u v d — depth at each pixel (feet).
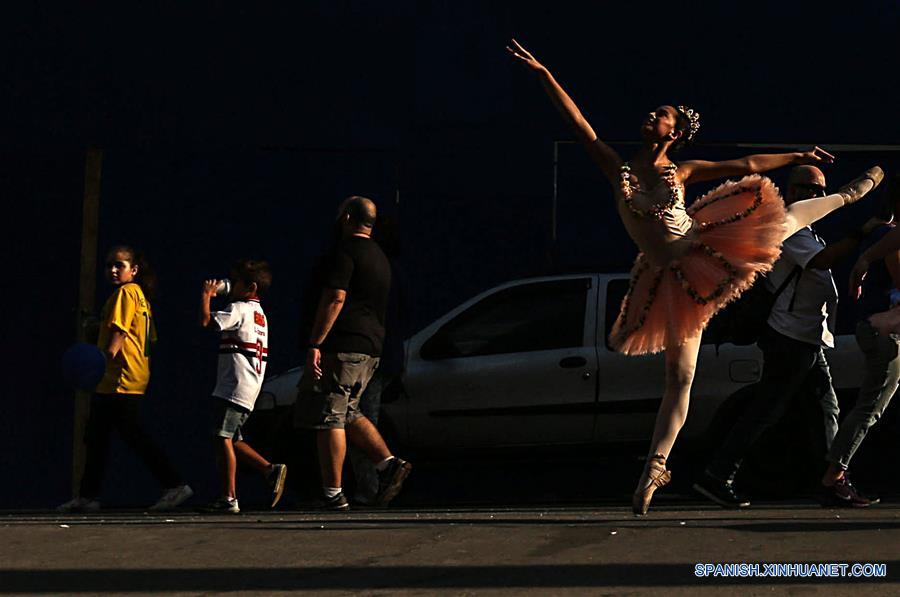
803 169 77.82
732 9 115.55
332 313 79.00
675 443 96.27
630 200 59.52
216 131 116.88
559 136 115.34
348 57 116.57
